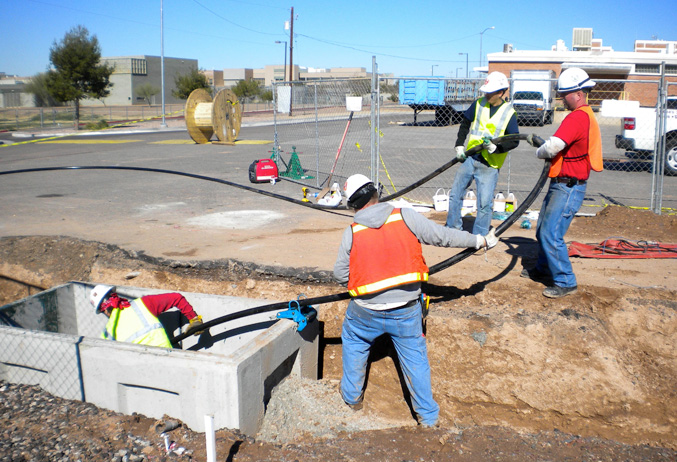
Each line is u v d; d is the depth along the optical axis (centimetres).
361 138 2280
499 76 587
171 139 2533
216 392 397
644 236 709
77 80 3312
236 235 766
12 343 449
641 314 495
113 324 486
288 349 461
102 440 384
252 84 5681
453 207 649
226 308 532
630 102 791
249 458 379
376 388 517
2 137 2906
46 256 730
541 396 475
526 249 665
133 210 954
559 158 481
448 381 500
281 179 1296
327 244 710
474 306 525
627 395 462
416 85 2447
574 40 4150
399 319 406
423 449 427
